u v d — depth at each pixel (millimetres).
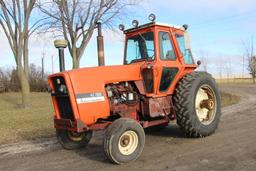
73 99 6566
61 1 19547
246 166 5812
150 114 7535
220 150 6945
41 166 6434
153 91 7648
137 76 7496
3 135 9820
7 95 33375
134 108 7477
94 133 9539
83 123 6621
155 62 7668
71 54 20406
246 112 13492
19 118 13680
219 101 8633
